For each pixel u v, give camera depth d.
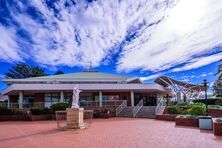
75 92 15.90
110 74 39.34
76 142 9.80
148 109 27.62
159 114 21.94
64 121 21.77
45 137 11.45
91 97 35.09
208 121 13.30
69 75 37.50
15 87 29.55
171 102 37.16
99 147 8.65
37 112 24.30
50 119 24.33
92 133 12.62
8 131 14.32
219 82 42.38
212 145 8.66
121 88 32.41
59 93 34.19
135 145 8.92
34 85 30.22
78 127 14.83
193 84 33.25
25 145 9.38
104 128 15.00
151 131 12.89
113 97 35.62
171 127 14.65
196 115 16.56
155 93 38.56
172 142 9.41
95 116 25.70
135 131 13.09
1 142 10.22
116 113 28.20
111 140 10.15
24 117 24.23
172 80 34.69
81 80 34.06
